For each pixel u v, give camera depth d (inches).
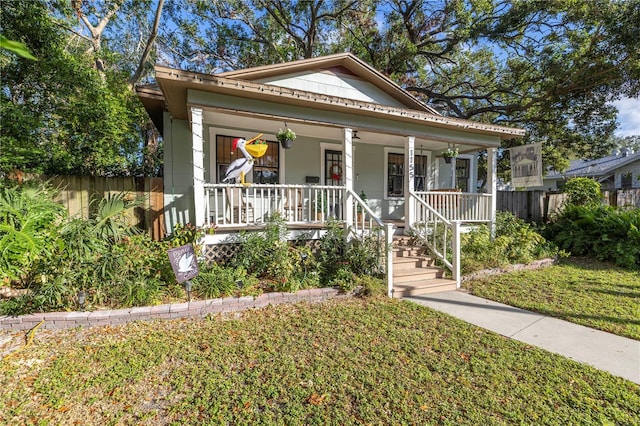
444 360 123.3
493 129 306.0
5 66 257.4
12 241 148.6
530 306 184.5
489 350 131.9
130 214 257.3
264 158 313.3
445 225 241.3
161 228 269.3
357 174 366.9
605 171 828.6
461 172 450.6
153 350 129.4
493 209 329.4
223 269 203.0
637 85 410.3
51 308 158.1
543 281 237.9
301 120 235.9
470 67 645.3
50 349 130.9
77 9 338.3
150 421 91.3
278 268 201.8
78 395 102.7
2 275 150.5
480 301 196.7
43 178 233.6
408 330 150.6
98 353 127.1
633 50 382.3
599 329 153.9
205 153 284.2
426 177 408.8
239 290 189.2
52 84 290.4
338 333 146.1
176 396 102.0
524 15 462.0
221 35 676.7
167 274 190.2
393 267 241.0
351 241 240.7
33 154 257.3
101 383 108.4
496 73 614.5
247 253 210.8
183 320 159.5
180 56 698.8
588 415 92.2
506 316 171.0
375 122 264.5
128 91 387.9
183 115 262.2
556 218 387.5
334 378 110.8
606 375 112.9
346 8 580.4
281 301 183.5
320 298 192.1
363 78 343.9
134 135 385.7
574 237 341.1
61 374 113.3
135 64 638.5
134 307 163.5
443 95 623.8
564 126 542.9
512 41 510.3
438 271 238.4
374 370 115.9
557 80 453.4
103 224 185.2
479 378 111.2
